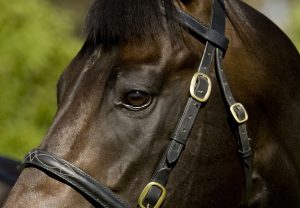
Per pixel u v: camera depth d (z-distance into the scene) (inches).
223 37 171.2
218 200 168.7
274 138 177.8
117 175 159.9
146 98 161.5
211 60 169.2
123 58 162.4
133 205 161.5
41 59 420.2
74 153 159.3
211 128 167.3
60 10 481.1
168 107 163.5
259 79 175.6
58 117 163.3
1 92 416.2
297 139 181.8
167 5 166.6
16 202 155.6
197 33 169.5
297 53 189.9
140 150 161.2
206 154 166.7
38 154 159.6
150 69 162.1
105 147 159.9
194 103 165.3
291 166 180.7
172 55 164.6
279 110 179.0
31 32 425.7
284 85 180.7
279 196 179.2
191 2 172.7
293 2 608.4
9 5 428.1
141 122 161.3
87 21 167.3
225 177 169.0
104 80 162.1
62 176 157.4
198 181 166.1
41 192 156.6
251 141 172.4
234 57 173.6
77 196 157.5
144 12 163.5
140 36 163.3
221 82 168.6
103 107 161.2
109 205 158.6
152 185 161.9
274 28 187.3
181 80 165.5
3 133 409.1
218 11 174.6
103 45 165.3
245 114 169.0
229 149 169.5
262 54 179.0
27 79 424.8
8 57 417.4
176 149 163.5
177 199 164.6
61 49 433.7
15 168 267.3
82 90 163.3
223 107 169.3
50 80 430.0
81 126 160.7
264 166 176.2
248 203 176.1
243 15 181.6
